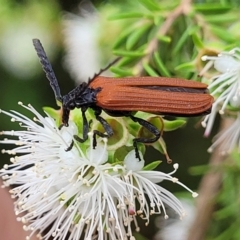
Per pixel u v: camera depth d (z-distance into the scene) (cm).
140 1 11
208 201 13
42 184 10
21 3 18
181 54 11
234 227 12
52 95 19
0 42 18
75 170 10
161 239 16
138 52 11
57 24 18
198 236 13
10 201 14
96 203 10
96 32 15
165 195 10
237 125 11
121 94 10
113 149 10
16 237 13
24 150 10
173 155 18
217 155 13
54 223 10
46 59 10
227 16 11
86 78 15
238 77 10
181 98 10
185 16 11
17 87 18
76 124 10
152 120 10
